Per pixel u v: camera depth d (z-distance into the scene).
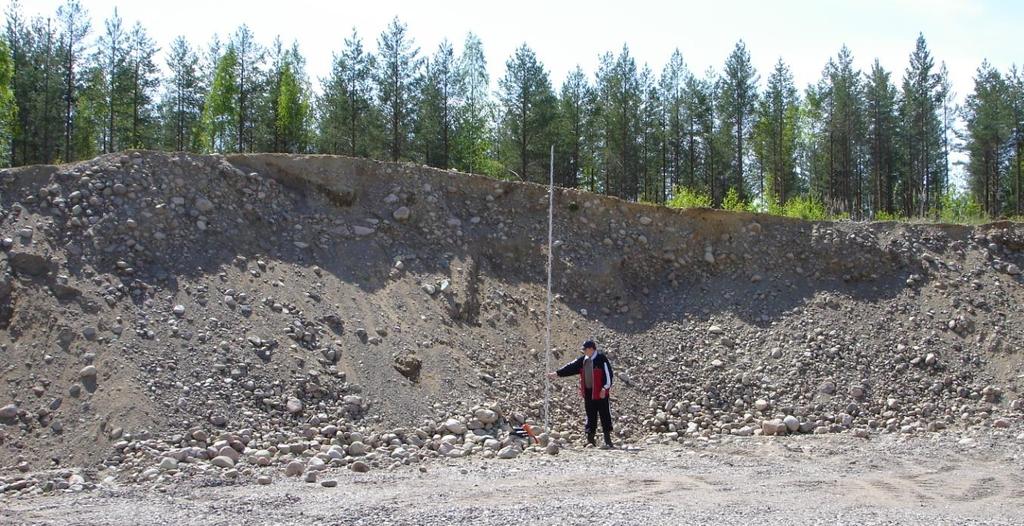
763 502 8.13
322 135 36.88
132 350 11.32
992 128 40.88
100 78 38.94
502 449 11.24
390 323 13.95
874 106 43.00
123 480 9.07
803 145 49.31
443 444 11.13
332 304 13.95
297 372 11.99
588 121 39.78
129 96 38.81
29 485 8.70
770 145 43.91
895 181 47.12
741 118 40.88
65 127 38.28
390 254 15.84
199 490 8.53
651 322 16.88
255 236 14.91
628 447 12.05
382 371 12.68
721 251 18.67
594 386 12.12
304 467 9.79
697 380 15.12
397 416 11.84
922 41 44.12
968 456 11.39
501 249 17.17
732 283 18.06
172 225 14.16
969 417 14.49
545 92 36.47
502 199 18.14
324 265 14.97
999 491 9.02
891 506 8.09
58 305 11.73
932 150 46.75
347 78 35.38
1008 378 15.56
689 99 40.94
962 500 8.51
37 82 37.22
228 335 12.24
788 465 10.52
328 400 11.76
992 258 18.80
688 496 8.41
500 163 38.81
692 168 41.41
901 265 18.39
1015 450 11.85
